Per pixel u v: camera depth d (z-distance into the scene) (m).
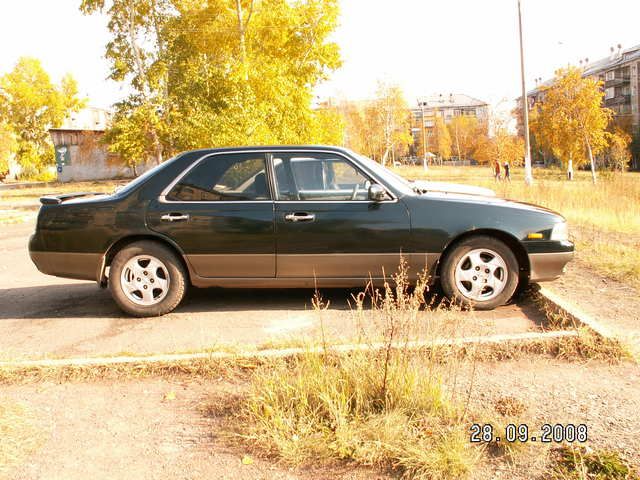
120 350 4.33
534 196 15.96
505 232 5.02
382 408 3.04
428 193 5.29
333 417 2.90
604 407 3.16
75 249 5.28
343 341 4.02
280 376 3.31
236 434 2.92
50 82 70.12
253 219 5.11
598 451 2.68
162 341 4.52
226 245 5.14
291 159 5.25
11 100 68.69
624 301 5.45
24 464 2.71
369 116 68.88
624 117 67.75
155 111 29.83
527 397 3.29
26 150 69.12
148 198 5.23
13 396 3.50
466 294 5.09
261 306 5.52
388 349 3.09
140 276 5.23
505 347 3.94
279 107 30.00
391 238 5.03
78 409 3.31
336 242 5.07
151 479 2.58
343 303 5.55
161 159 31.00
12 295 6.44
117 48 30.89
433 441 2.73
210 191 5.23
